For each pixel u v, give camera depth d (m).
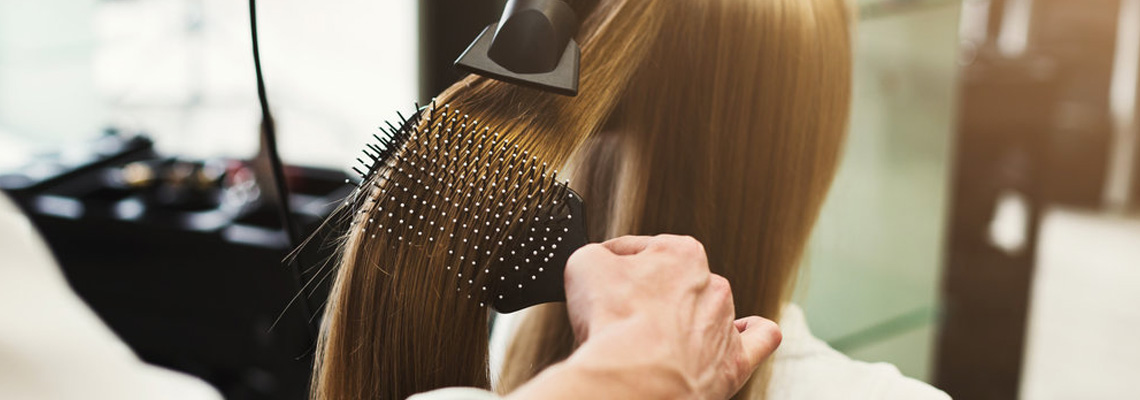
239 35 1.80
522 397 0.38
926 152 1.23
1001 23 2.72
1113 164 4.02
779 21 0.59
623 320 0.41
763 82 0.61
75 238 1.66
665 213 0.64
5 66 2.02
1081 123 4.24
